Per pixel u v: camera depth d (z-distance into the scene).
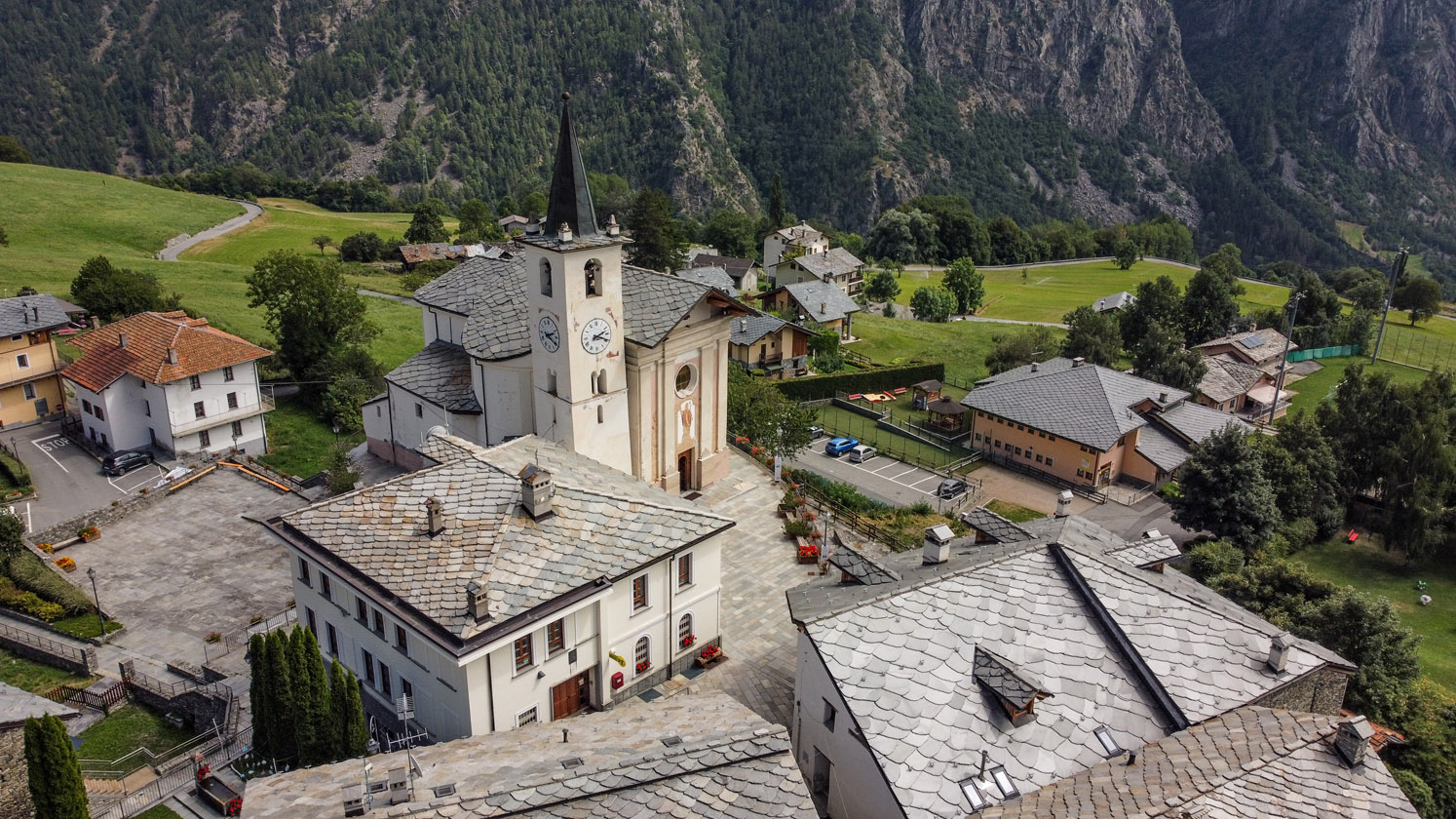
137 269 133.38
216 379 78.31
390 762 30.44
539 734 32.62
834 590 41.62
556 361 55.19
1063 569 39.34
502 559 39.28
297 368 93.38
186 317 89.12
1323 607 52.25
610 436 58.34
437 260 165.25
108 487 72.69
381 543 40.25
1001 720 33.12
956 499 84.50
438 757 31.08
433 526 40.19
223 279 133.62
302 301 90.69
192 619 55.47
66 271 127.31
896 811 30.72
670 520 44.44
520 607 36.97
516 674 38.12
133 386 77.38
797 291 139.62
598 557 41.09
